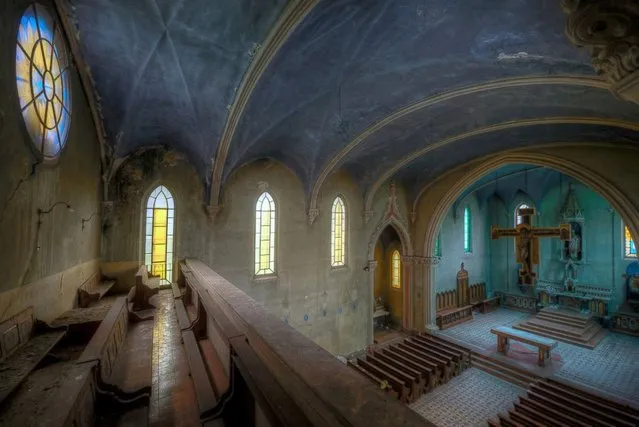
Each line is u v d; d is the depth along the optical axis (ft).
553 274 68.49
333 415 5.15
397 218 57.93
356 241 52.01
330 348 48.11
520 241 43.27
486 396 39.86
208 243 37.09
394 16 19.83
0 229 12.12
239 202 39.37
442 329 60.80
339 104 30.99
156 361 15.74
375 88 28.40
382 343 55.47
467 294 73.61
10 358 12.57
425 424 4.77
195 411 11.24
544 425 31.35
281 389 6.89
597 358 47.96
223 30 19.56
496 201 78.64
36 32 14.79
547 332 57.93
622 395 37.81
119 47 20.75
